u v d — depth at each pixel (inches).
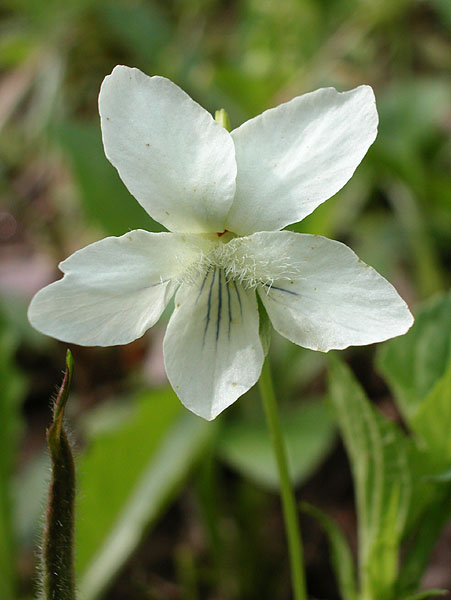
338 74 6.7
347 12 7.0
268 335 2.8
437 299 3.5
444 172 6.1
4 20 8.4
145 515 4.0
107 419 4.8
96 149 5.0
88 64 7.4
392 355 3.4
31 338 5.5
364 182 5.9
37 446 5.1
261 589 4.4
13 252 6.6
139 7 7.3
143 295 2.7
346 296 2.7
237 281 2.8
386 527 3.2
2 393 4.0
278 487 4.2
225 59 7.1
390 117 6.1
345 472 4.8
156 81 2.7
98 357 5.4
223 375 2.8
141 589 4.4
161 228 4.9
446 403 3.1
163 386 4.3
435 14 7.0
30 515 4.3
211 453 4.3
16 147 7.5
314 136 2.7
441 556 4.3
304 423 4.5
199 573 4.4
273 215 2.7
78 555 4.0
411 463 3.2
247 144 2.7
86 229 6.2
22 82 7.6
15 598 4.0
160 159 2.7
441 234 5.6
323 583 4.4
